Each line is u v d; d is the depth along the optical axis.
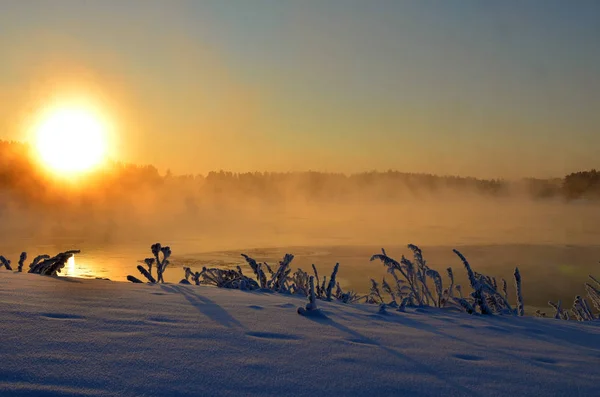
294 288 6.66
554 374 2.71
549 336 3.85
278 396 2.15
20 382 2.15
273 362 2.61
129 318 3.43
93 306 3.74
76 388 2.12
